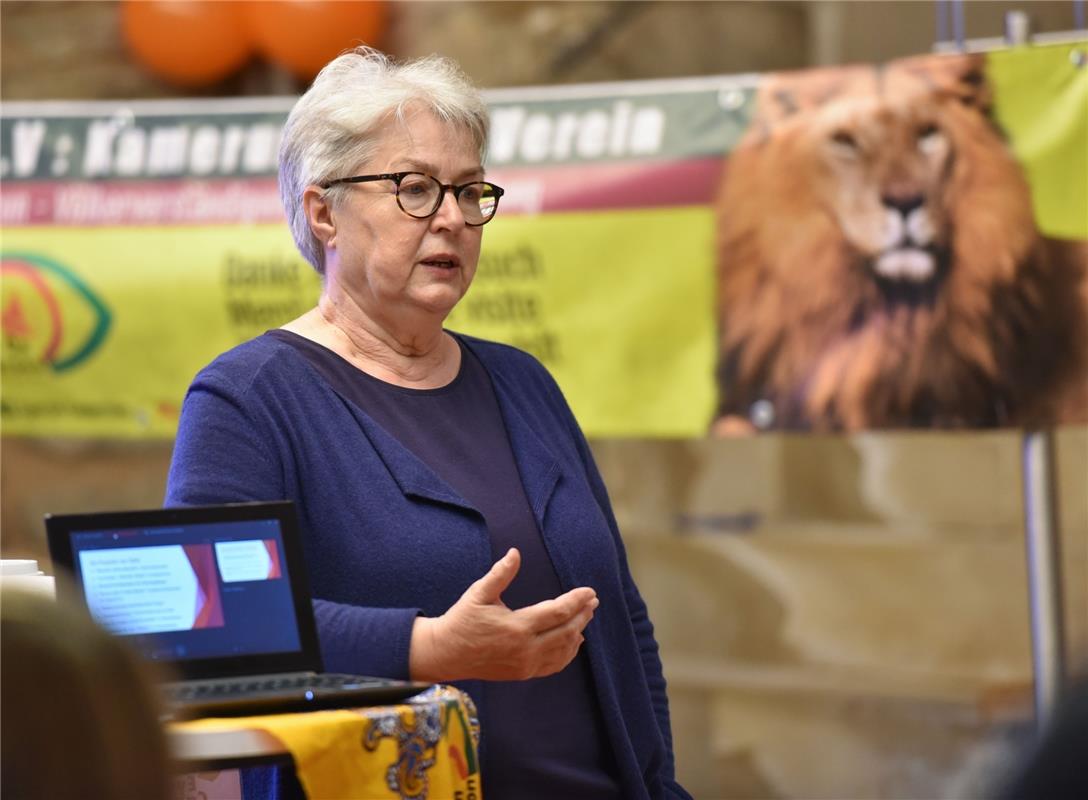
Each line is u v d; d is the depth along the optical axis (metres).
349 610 5.26
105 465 20.31
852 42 19.80
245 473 5.64
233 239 12.95
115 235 13.14
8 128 13.30
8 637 2.42
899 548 17.67
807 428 11.70
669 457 19.41
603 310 12.16
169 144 13.08
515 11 19.50
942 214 11.29
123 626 4.52
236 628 4.68
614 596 6.23
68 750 2.37
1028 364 11.08
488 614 5.00
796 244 11.70
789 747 17.66
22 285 13.27
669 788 6.44
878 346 11.47
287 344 6.11
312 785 4.07
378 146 6.10
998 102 11.12
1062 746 2.18
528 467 6.22
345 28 16.17
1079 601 16.53
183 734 4.00
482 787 5.68
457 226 6.09
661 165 12.03
